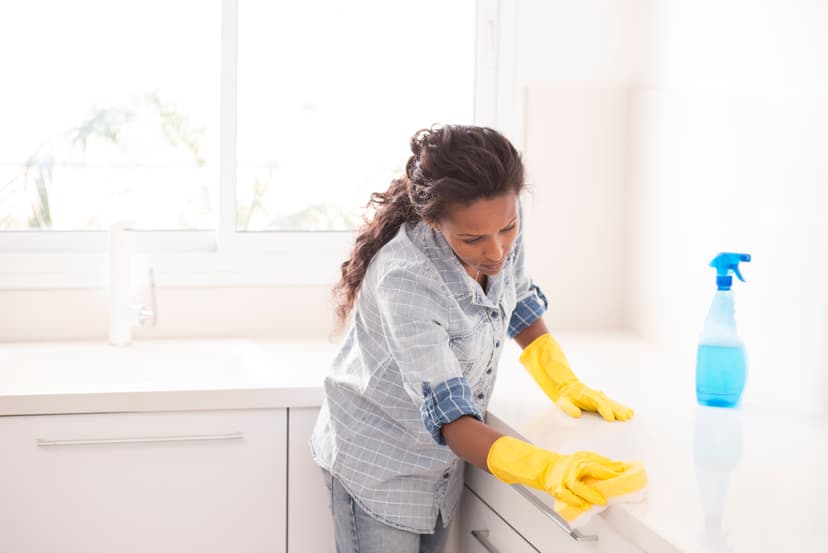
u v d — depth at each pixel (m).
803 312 1.85
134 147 2.52
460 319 1.56
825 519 1.25
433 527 1.74
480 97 2.59
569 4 2.55
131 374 2.31
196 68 2.52
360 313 1.68
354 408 1.72
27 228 2.49
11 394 1.85
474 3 2.59
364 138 2.62
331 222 2.63
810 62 1.83
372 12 2.57
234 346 2.38
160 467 1.93
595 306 2.66
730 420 1.72
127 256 2.34
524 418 1.69
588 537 1.40
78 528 1.91
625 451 1.52
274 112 2.56
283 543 1.99
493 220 1.44
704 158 2.22
